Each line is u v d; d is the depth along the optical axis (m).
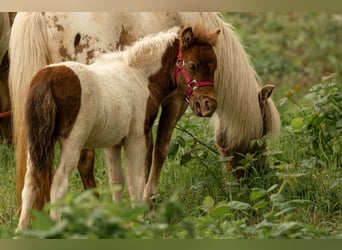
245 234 10.39
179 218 10.82
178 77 12.20
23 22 12.16
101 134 11.13
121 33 12.74
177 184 13.51
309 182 13.12
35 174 10.45
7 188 13.34
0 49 14.57
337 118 13.70
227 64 13.23
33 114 10.42
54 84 10.48
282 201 11.69
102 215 8.32
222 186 13.15
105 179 13.75
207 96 12.02
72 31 12.38
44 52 12.26
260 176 13.30
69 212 8.27
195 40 12.08
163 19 13.16
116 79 11.45
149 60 11.98
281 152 12.99
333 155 13.89
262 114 13.59
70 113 10.56
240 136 13.44
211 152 13.90
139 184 11.79
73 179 13.73
